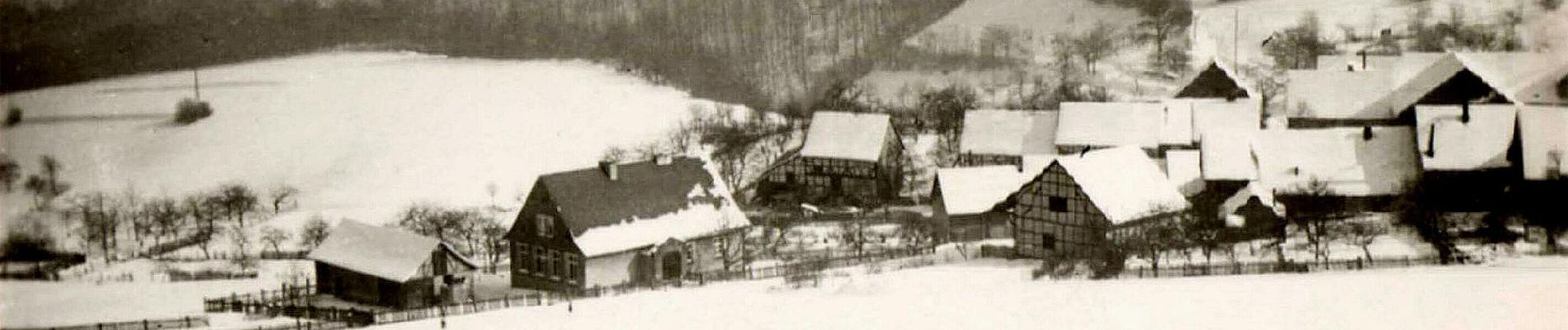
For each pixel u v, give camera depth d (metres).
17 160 163.12
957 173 116.94
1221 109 134.00
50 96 189.38
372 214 144.50
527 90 196.00
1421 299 82.69
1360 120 135.75
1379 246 101.81
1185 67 177.00
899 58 197.00
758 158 153.25
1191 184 117.00
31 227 136.38
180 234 134.12
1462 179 113.44
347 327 87.44
